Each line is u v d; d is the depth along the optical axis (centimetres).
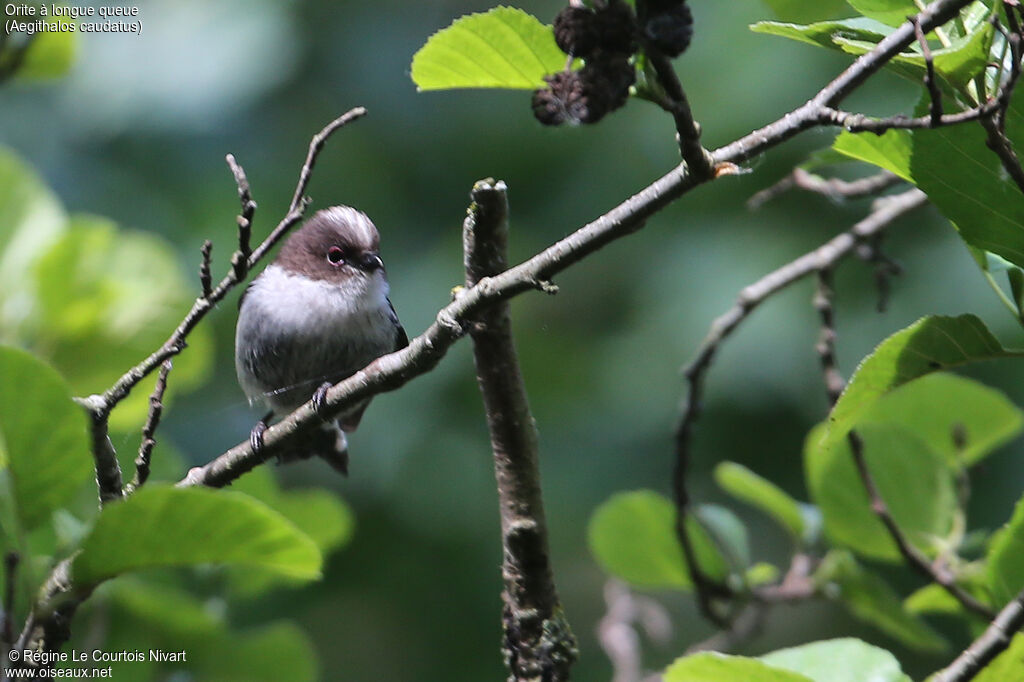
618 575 881
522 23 530
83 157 1369
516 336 1366
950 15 453
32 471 427
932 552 776
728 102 1295
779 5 645
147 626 818
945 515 780
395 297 1366
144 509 423
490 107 1443
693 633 1293
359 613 1266
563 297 1384
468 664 1253
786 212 1315
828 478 792
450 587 1273
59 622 468
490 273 588
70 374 809
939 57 449
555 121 422
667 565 876
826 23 479
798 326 1259
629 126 1391
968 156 486
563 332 1372
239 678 835
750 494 868
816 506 889
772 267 1283
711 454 1268
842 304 1259
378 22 1468
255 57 1405
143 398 820
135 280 834
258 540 437
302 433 654
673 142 1349
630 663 927
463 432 1307
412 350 605
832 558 833
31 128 1368
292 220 573
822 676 517
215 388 1325
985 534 775
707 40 1325
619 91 417
